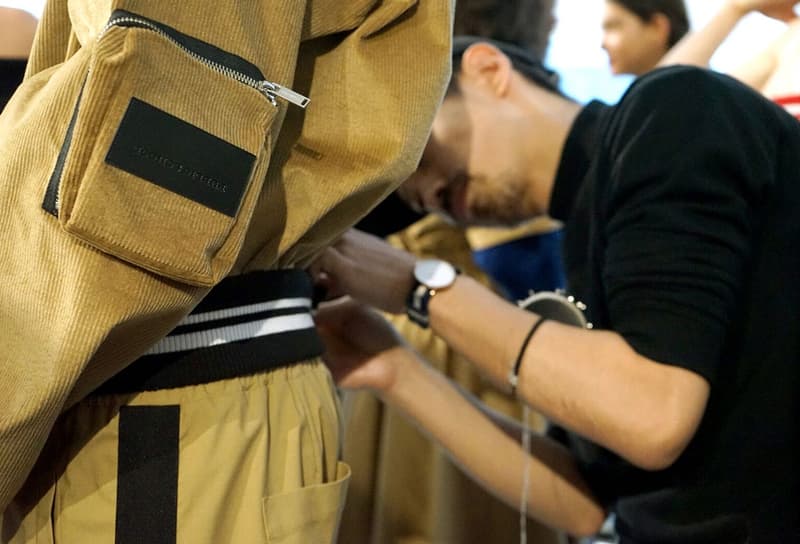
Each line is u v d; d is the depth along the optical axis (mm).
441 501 1083
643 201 714
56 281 456
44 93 486
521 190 922
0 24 632
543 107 906
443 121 899
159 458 529
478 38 992
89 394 536
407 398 879
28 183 469
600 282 801
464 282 782
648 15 1265
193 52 462
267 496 548
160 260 454
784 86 1072
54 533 533
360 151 559
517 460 907
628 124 763
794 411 748
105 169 437
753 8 1072
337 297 820
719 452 756
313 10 537
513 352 735
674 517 785
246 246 549
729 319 701
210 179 466
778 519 751
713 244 691
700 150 709
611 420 681
